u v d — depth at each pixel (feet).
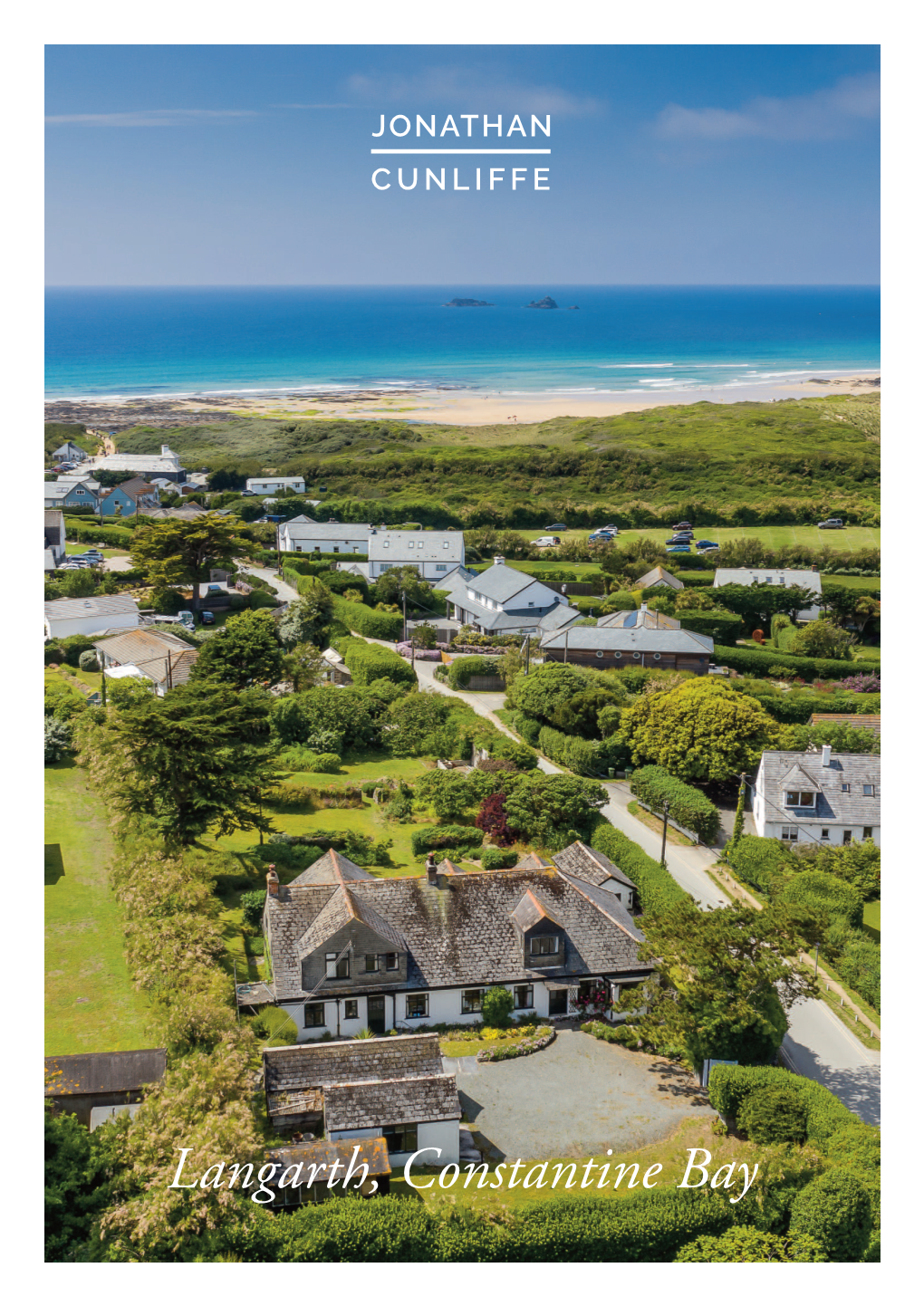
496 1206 118.52
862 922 202.80
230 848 211.41
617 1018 163.73
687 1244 112.88
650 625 373.61
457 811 234.58
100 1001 153.48
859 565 508.94
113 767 201.16
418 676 358.84
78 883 190.19
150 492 624.59
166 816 195.42
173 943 152.15
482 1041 157.79
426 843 219.00
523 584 408.67
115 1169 114.73
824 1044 162.81
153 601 407.44
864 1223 111.34
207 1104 119.75
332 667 340.18
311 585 424.87
